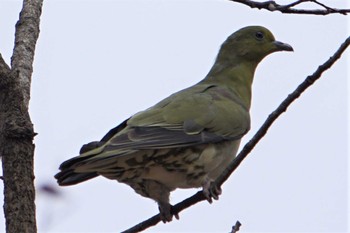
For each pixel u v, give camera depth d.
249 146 9.62
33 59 9.41
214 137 11.48
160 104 11.84
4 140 7.59
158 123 11.00
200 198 10.60
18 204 7.29
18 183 7.39
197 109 11.74
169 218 10.83
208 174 11.67
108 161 9.78
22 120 7.70
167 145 10.51
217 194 10.43
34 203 7.39
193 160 11.09
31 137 7.67
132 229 10.50
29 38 9.55
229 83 14.52
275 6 9.90
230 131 11.95
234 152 12.18
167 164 10.73
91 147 10.08
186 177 11.23
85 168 9.68
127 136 10.16
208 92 12.91
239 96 14.44
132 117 11.18
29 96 8.94
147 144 10.22
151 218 10.60
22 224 7.19
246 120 12.63
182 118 11.31
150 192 11.09
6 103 7.84
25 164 7.52
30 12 9.89
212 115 11.79
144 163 10.44
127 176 10.64
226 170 10.11
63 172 9.09
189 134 11.12
